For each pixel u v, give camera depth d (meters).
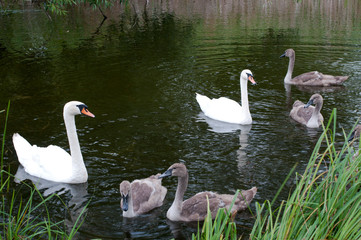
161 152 10.62
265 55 20.41
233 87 15.95
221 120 12.89
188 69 18.17
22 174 9.99
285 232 5.38
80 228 7.69
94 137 11.59
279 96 15.02
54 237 7.36
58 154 10.12
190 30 26.59
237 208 8.16
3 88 15.91
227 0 40.66
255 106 14.09
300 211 5.93
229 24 28.50
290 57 16.23
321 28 26.31
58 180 9.48
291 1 39.06
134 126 12.34
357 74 17.14
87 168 9.92
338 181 6.02
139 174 9.56
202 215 8.03
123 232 7.59
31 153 10.25
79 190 9.08
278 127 12.29
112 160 10.26
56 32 26.00
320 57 19.78
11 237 6.27
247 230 7.52
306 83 16.09
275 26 27.42
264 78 17.06
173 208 8.02
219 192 8.74
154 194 8.49
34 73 17.77
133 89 15.66
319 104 12.02
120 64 18.94
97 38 24.33
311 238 5.43
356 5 35.69
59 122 12.75
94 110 13.64
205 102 13.65
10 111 13.63
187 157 10.32
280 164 9.88
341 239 5.35
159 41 23.52
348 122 12.33
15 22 28.97
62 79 16.89
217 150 10.72
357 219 5.73
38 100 14.62
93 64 19.00
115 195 8.82
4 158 10.77
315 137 11.45
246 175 9.39
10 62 19.48
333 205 5.70
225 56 20.28
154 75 17.31
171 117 13.09
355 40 22.80
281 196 8.53
